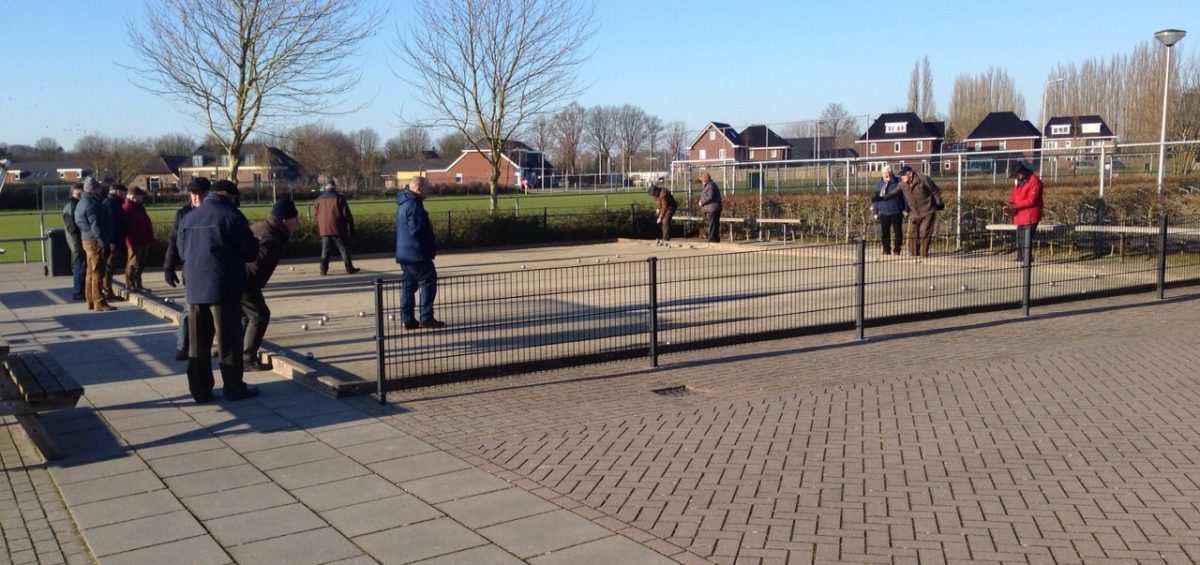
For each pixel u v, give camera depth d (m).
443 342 9.76
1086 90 64.88
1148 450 5.75
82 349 9.70
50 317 12.13
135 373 8.48
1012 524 4.57
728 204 24.08
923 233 17.09
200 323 7.24
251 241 7.32
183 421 6.86
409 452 6.01
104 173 57.25
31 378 6.12
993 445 5.92
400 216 10.26
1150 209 17.92
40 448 5.92
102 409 7.22
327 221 16.94
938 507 4.82
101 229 12.29
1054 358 8.66
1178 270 14.39
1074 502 4.86
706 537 4.49
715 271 15.24
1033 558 4.15
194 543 4.61
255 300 8.46
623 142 81.00
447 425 6.63
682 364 8.72
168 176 70.81
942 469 5.45
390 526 4.77
